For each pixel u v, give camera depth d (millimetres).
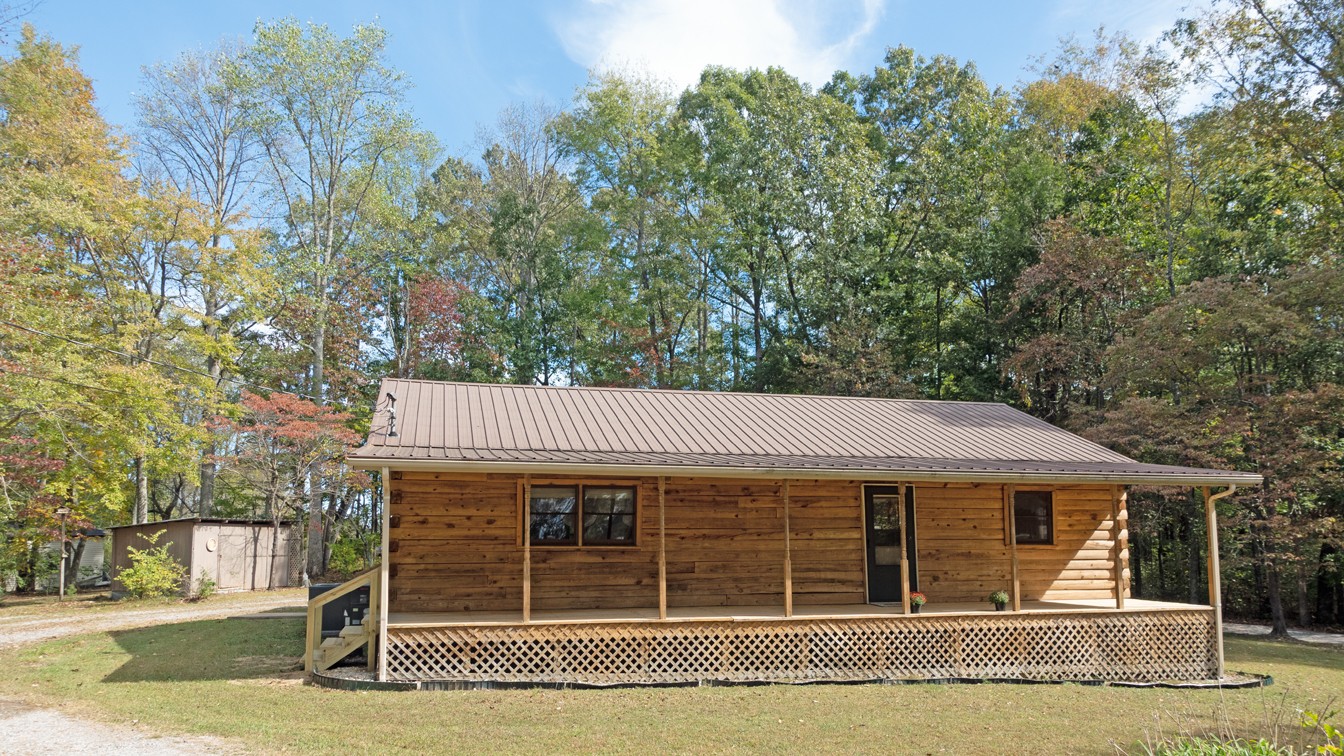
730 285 33469
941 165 30422
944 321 31125
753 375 30281
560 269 33531
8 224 19422
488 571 12016
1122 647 12094
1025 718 9086
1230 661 13781
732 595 12789
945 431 14828
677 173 34125
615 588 12398
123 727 7977
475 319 34281
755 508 13078
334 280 30375
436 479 12039
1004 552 14023
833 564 13273
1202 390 18828
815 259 28906
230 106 29641
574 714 8773
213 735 7660
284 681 10391
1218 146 21594
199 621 16312
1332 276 17422
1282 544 17469
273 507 24391
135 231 23359
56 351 19312
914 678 11055
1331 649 16031
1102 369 22828
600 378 32938
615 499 12664
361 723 8203
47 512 21672
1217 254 23203
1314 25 19891
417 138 30312
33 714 8602
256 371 30672
